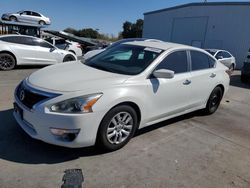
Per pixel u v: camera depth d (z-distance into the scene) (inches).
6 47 373.1
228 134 190.5
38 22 887.1
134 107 148.9
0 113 183.8
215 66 220.7
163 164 137.9
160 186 119.3
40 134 127.0
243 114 249.3
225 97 320.8
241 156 157.0
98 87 132.0
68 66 170.6
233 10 822.5
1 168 120.3
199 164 141.9
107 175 123.1
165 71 153.4
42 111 123.1
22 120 137.6
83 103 124.6
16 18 845.2
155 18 1119.6
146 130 179.8
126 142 150.9
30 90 132.6
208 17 892.0
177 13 1010.1
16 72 370.6
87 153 139.9
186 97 186.4
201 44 927.0
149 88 153.2
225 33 851.4
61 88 128.6
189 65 189.3
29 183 111.9
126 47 184.5
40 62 411.8
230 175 134.5
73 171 122.9
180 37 1008.2
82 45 703.7
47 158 131.8
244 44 810.8
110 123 137.5
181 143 165.8
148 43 190.9
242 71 459.5
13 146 139.6
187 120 211.2
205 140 174.9
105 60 176.4
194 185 122.8
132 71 156.3
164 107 169.3
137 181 121.0
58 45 622.5
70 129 123.9
